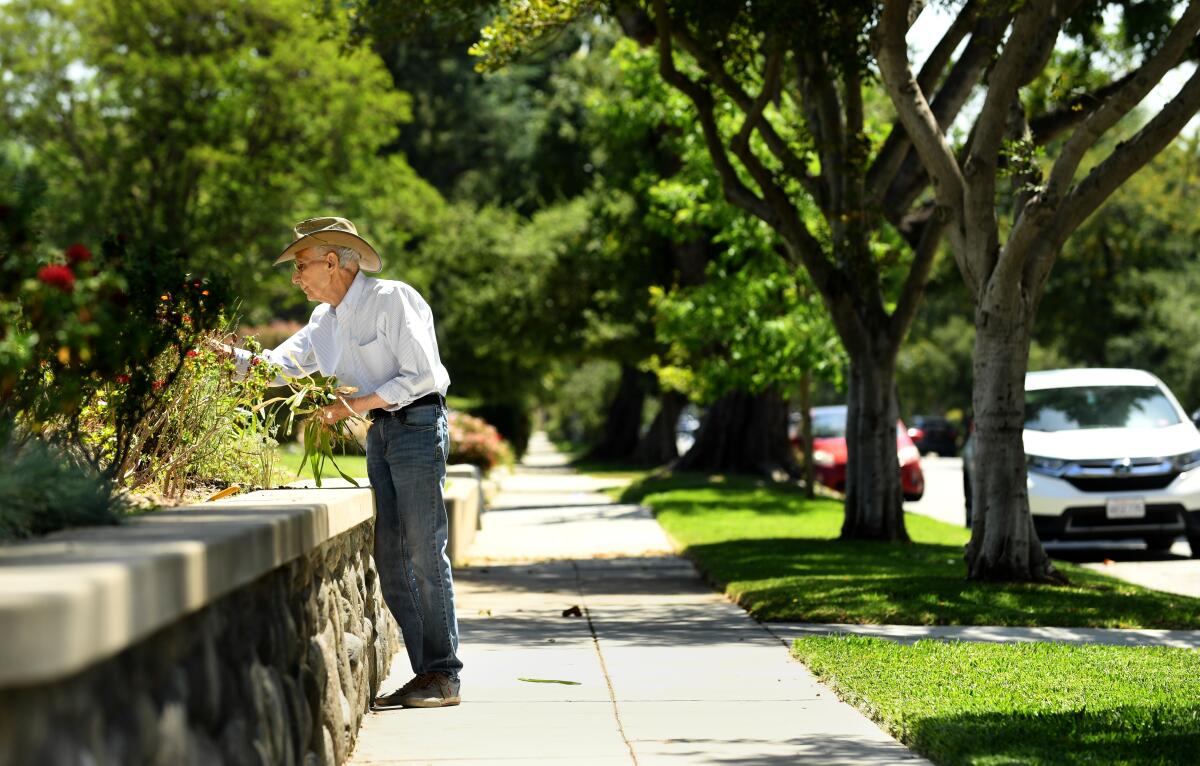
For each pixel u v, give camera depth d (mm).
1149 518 16781
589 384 87938
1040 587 12344
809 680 8195
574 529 22188
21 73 39438
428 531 7281
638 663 8836
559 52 52531
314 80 41594
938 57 16453
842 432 31953
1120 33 19328
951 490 34750
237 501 6074
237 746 3979
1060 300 54375
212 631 3891
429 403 7250
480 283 44281
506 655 9188
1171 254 56188
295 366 7387
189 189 40562
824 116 17734
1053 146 25453
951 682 7809
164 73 38875
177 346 6406
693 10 15352
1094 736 6273
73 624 2533
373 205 43844
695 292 27047
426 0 16344
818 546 17188
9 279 4137
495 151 55469
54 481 4129
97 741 2883
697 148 25234
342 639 6305
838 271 17844
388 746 6305
